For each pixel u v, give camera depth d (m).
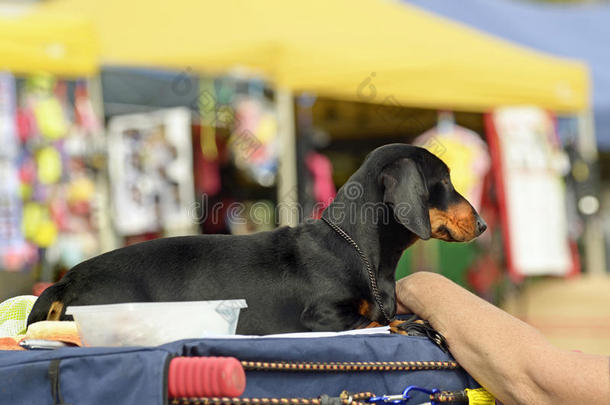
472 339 2.12
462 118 8.23
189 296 2.29
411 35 6.46
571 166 7.96
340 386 1.94
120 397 1.62
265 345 1.82
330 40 5.91
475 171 6.82
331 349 1.91
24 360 1.72
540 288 6.63
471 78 6.39
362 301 2.45
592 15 10.69
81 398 1.65
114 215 6.64
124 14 6.68
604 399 1.92
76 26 5.37
